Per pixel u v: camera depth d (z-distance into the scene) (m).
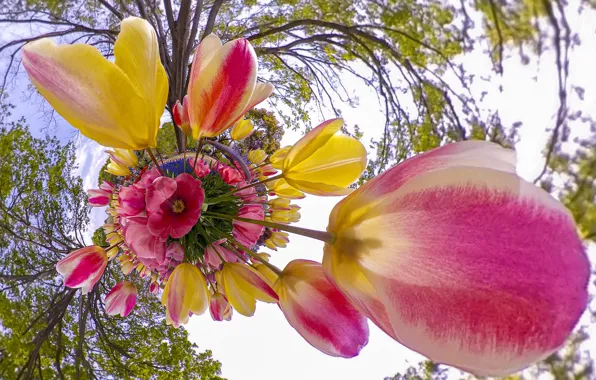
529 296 0.11
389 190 0.16
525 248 0.11
